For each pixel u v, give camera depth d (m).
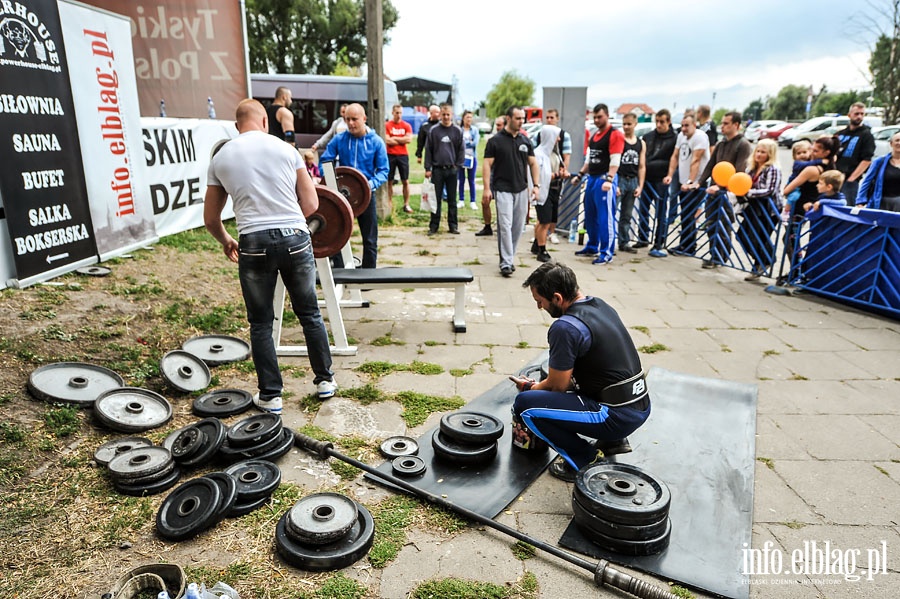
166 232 6.96
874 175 6.30
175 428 3.36
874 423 3.66
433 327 5.28
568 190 9.36
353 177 5.27
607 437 2.87
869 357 4.71
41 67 4.57
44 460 2.91
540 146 7.64
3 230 4.35
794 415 3.75
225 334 4.67
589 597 2.24
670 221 8.14
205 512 2.50
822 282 6.29
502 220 6.71
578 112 9.24
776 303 6.08
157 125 6.71
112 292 4.80
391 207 10.37
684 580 2.32
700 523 2.68
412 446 3.23
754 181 6.74
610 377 2.78
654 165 8.10
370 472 2.94
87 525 2.53
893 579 2.37
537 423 2.92
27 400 3.26
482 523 2.62
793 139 29.44
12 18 4.27
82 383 3.48
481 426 3.20
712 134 8.91
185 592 2.05
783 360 4.64
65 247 4.95
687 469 3.11
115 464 2.80
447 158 8.96
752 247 6.88
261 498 2.72
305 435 3.25
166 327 4.55
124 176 5.79
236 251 3.64
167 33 9.30
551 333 2.78
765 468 3.16
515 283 6.70
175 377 3.82
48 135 4.68
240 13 9.66
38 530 2.48
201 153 7.68
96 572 2.28
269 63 33.91
